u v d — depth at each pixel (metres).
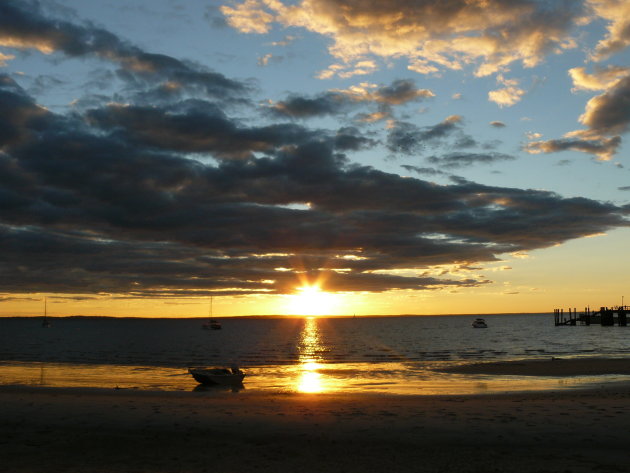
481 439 12.02
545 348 72.88
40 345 89.25
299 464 9.89
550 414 15.12
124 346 86.06
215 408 16.95
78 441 11.88
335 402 18.64
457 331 149.62
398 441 11.90
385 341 101.19
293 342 98.94
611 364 39.69
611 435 12.21
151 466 9.71
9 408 16.72
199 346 86.00
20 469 9.48
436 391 26.33
